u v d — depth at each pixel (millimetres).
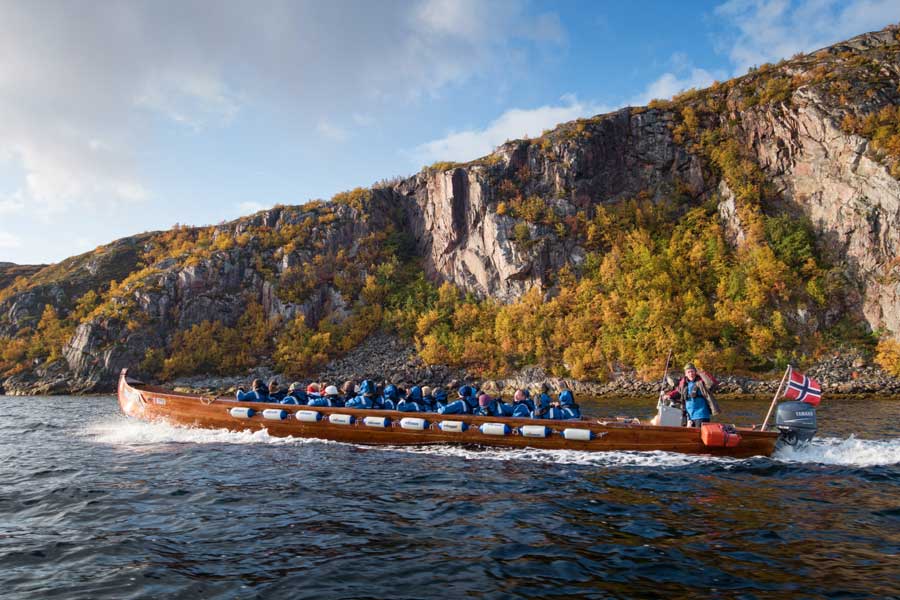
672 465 10422
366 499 8125
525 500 8000
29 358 62469
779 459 10852
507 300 60875
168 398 15062
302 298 68312
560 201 65312
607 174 67938
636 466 10352
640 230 60375
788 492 8352
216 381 58656
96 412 27453
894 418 20750
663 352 44844
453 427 12039
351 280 70625
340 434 12891
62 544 6285
